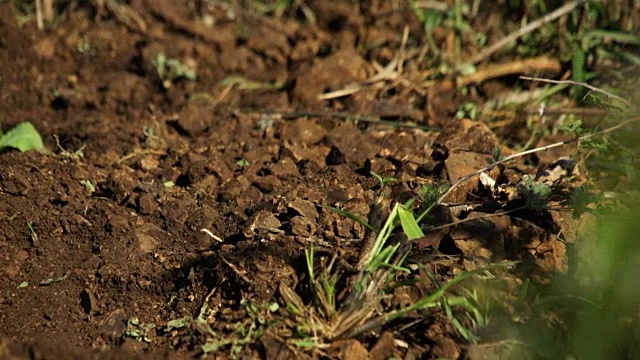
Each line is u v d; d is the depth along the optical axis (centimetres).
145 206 504
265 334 388
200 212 492
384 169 525
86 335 429
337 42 770
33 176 547
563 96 675
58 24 792
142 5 812
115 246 474
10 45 743
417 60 733
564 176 500
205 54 766
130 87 716
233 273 429
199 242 473
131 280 451
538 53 720
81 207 513
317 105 688
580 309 399
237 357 388
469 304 400
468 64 711
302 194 500
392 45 760
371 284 393
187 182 552
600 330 354
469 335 391
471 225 441
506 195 479
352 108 670
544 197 459
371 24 793
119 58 765
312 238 448
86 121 658
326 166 553
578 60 655
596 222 444
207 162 551
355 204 473
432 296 382
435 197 442
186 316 423
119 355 393
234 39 792
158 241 479
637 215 321
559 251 435
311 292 407
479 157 512
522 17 759
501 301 412
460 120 574
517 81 698
